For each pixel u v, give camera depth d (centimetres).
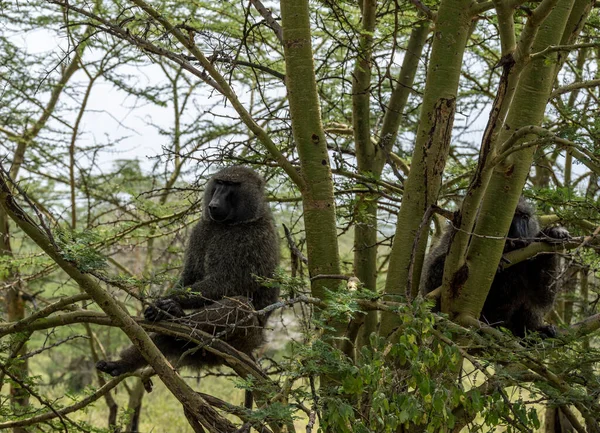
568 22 511
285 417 328
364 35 618
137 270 938
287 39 478
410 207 482
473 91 895
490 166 435
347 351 520
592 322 473
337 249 482
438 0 612
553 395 398
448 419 357
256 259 588
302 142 481
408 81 678
